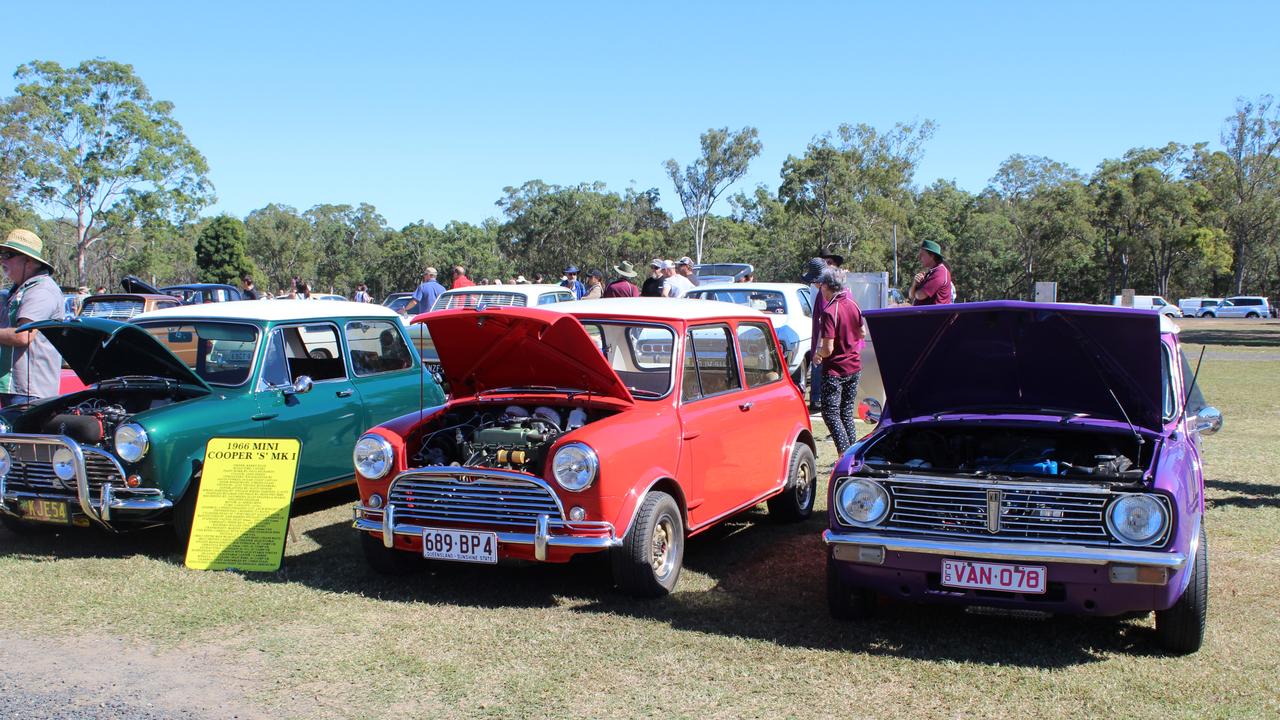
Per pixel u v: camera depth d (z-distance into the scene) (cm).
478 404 590
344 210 10225
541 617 492
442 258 7944
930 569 430
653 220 8238
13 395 691
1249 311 6725
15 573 572
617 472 491
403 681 411
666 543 530
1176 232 7656
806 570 580
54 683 412
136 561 600
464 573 576
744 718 371
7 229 4788
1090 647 442
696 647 447
